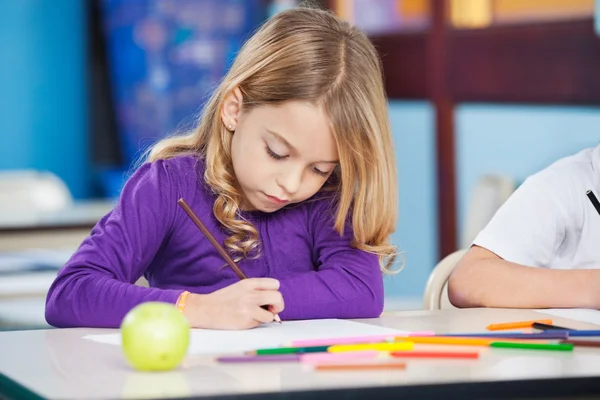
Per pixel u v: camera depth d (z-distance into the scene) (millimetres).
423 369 1321
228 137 1871
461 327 1661
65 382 1262
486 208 3436
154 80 6992
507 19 4656
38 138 7043
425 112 5203
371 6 5523
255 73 1782
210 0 6770
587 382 1276
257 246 1940
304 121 1718
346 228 1918
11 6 6914
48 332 1634
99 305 1678
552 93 4430
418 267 5281
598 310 1872
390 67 5426
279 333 1574
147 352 1303
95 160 7195
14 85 6957
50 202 4957
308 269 1978
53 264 3826
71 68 7090
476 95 4871
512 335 1529
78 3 7078
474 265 2000
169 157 1965
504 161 4730
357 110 1765
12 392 1271
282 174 1748
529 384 1258
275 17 1869
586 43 4219
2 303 3416
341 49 1786
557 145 4414
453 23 4996
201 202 1919
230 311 1609
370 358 1385
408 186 5336
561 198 2105
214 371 1312
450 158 5055
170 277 1955
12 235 3939
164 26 6922
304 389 1208
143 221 1846
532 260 2068
